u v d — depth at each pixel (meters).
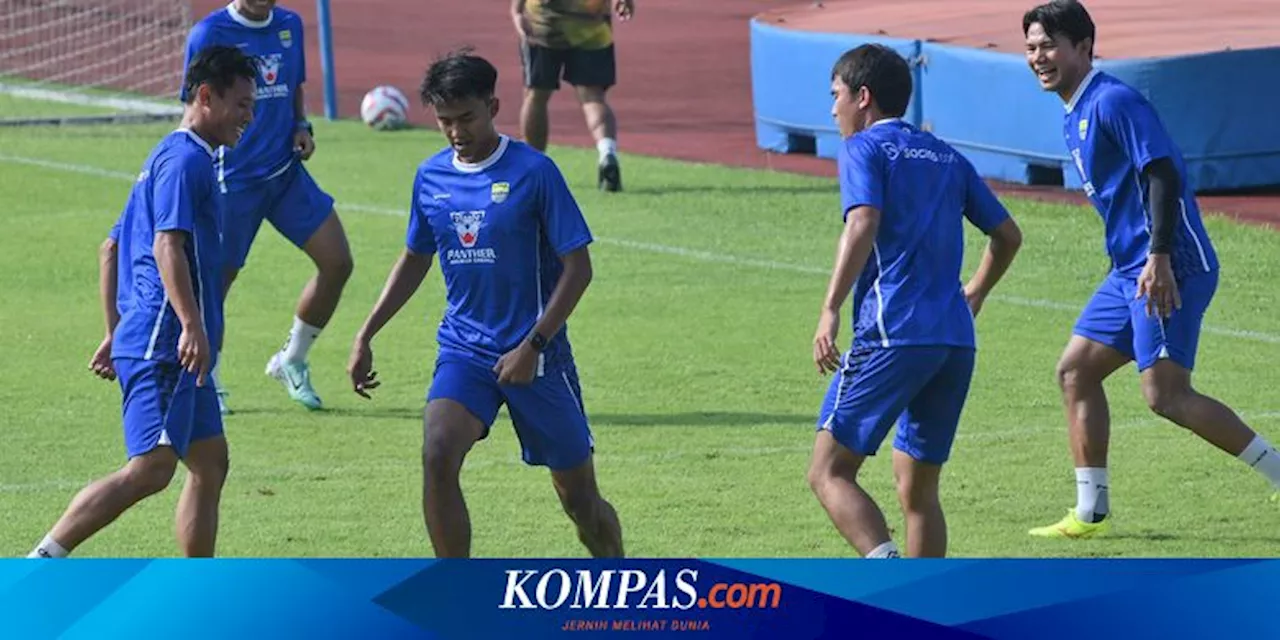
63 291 47.09
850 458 24.72
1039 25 28.53
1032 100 58.88
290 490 31.38
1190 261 28.27
